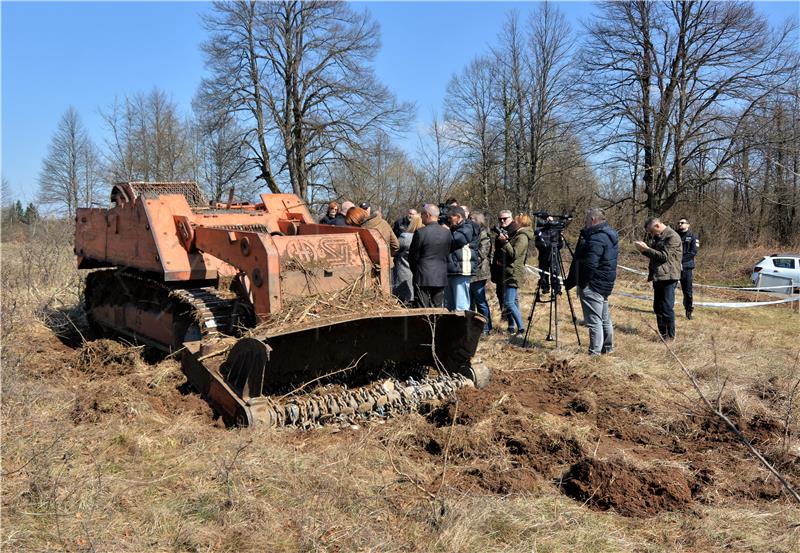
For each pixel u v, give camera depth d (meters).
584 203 24.94
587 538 3.51
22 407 4.97
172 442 4.46
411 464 4.40
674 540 3.57
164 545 3.30
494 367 7.15
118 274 7.46
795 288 16.77
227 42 23.58
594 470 4.17
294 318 5.06
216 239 5.84
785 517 3.80
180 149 29.12
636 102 20.81
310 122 24.16
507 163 23.36
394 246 7.77
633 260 21.53
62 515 3.49
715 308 12.98
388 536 3.44
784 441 4.72
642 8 20.50
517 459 4.56
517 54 21.81
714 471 4.45
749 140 20.17
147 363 6.68
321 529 3.47
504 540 3.47
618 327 9.85
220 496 3.76
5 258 13.48
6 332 7.46
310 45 24.11
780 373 7.09
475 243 8.20
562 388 6.43
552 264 8.37
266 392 5.43
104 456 4.23
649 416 5.65
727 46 19.80
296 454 4.38
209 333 5.42
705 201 24.17
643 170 22.50
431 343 6.21
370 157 24.20
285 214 7.56
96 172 28.39
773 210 25.77
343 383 5.73
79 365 6.43
